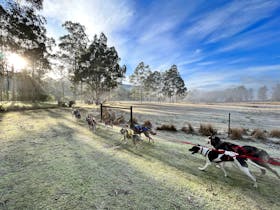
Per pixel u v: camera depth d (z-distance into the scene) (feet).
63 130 27.02
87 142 20.75
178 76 219.00
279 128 36.50
